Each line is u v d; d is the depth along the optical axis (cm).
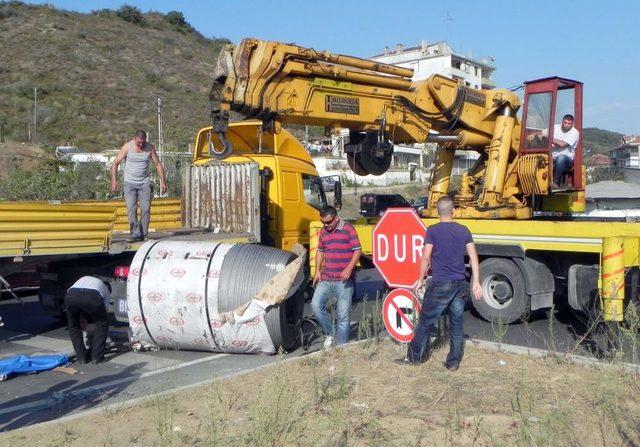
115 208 978
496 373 727
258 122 1274
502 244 1060
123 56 7944
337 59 1053
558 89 1141
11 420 661
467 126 1177
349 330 903
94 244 955
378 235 803
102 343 870
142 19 9375
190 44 9225
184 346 907
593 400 623
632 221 1089
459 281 737
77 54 7519
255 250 895
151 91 7162
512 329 1041
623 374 676
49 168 3156
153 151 1048
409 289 784
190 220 1268
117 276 957
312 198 1363
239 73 966
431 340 844
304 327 1070
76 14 8838
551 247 1020
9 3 8438
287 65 990
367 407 628
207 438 551
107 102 6550
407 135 1143
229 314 858
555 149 1156
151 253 909
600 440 534
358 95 1076
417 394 665
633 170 3722
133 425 604
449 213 741
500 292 1073
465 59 9206
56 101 6341
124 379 798
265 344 873
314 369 722
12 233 859
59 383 788
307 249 1334
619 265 809
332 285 870
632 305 808
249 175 1176
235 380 732
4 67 6850
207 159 1346
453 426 573
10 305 1354
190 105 6988
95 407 680
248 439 548
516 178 1177
